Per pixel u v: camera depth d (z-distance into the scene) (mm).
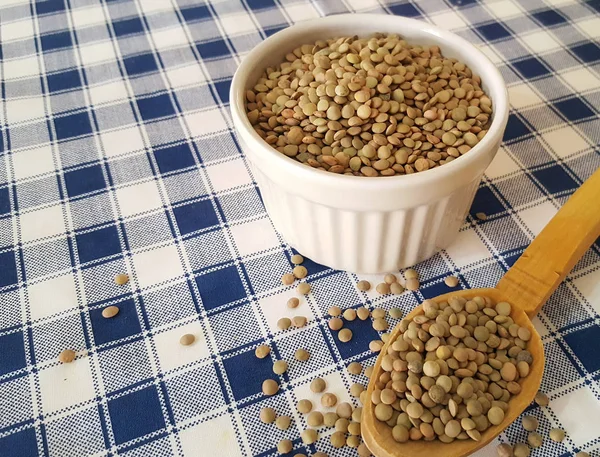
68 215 181
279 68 170
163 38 246
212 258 168
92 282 163
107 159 198
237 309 156
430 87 155
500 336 136
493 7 251
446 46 168
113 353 147
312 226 148
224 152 199
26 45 246
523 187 182
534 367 131
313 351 147
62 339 151
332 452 129
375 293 158
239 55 236
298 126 148
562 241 151
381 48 160
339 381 141
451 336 134
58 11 263
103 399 139
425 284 160
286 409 137
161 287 161
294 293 159
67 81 228
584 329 147
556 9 248
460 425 120
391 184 127
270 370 144
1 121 212
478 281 160
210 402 138
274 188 146
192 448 130
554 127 200
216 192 186
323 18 173
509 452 124
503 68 223
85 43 245
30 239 174
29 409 137
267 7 258
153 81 227
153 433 133
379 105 146
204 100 218
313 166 137
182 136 205
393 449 119
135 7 263
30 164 197
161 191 187
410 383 125
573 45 231
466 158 131
